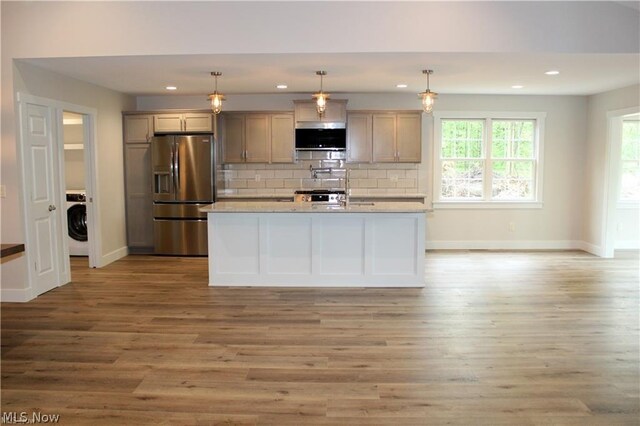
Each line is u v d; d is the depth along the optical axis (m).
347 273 5.18
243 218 5.18
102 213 6.34
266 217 5.15
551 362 3.26
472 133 7.55
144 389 2.89
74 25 4.48
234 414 2.61
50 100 5.15
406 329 3.90
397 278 5.16
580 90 6.80
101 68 5.04
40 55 4.52
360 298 4.75
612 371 3.12
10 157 4.64
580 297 4.80
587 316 4.21
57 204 5.28
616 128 6.77
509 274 5.78
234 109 7.38
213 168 6.86
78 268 6.18
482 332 3.83
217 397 2.79
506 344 3.57
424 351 3.45
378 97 7.32
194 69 5.14
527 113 7.39
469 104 7.37
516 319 4.13
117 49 4.47
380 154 7.16
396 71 5.30
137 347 3.54
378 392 2.85
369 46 4.40
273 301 4.67
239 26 4.41
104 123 6.41
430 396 2.80
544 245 7.60
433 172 7.48
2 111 4.60
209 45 4.43
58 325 4.01
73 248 6.92
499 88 6.62
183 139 6.80
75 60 4.64
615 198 6.83
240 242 5.21
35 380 3.01
